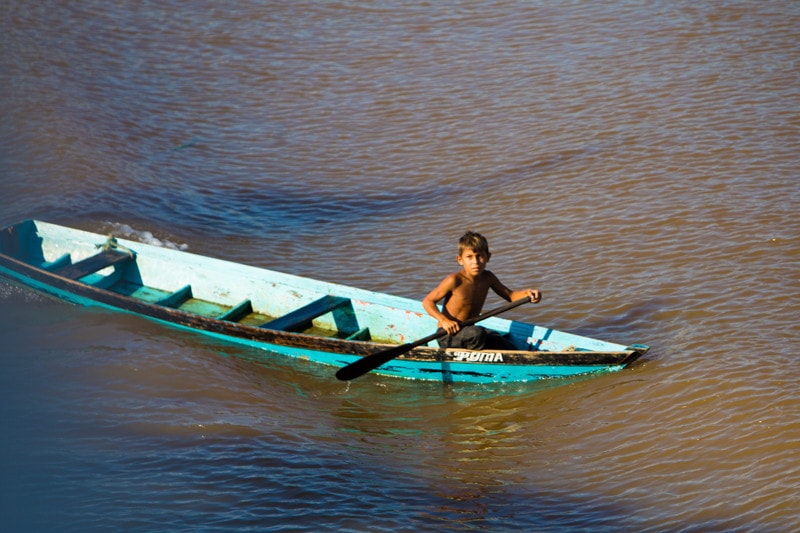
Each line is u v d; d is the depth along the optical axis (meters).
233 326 34.44
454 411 30.47
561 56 63.78
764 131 49.66
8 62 67.00
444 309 31.78
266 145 55.84
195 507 25.14
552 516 24.47
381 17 74.69
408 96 60.91
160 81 65.38
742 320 33.38
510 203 46.00
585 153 50.03
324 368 33.59
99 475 26.69
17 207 47.78
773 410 27.64
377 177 50.88
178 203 48.62
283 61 68.12
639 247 40.09
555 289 37.69
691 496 24.61
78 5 78.38
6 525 24.23
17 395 31.23
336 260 42.19
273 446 28.34
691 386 29.61
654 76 58.62
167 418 29.89
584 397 30.14
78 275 38.12
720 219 41.38
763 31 63.22
